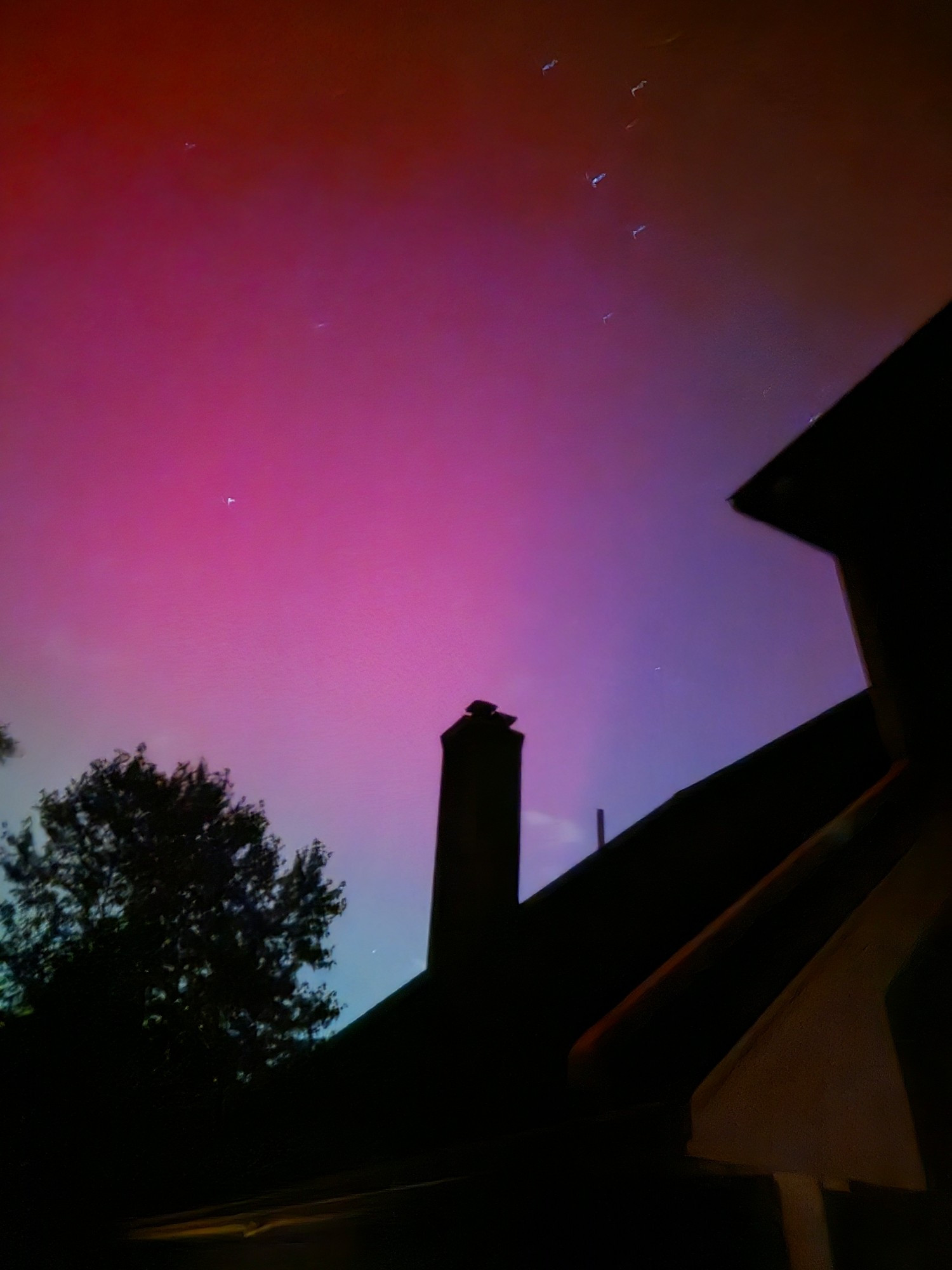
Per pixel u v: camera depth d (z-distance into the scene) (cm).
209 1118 884
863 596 297
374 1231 297
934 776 251
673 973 197
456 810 480
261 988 1767
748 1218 172
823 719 395
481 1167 219
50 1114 879
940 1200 180
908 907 221
